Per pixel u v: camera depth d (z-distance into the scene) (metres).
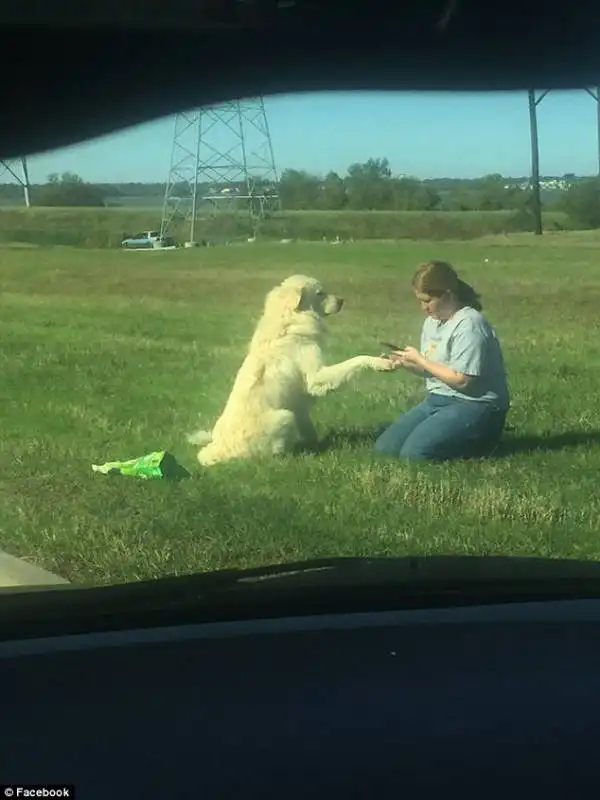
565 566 3.84
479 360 7.14
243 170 42.28
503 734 2.73
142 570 5.46
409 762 2.60
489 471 7.08
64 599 3.51
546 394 9.55
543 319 14.98
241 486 6.86
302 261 24.83
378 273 21.84
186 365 11.77
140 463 7.17
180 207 41.38
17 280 22.50
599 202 35.00
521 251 25.92
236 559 5.62
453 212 39.00
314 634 3.27
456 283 7.26
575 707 2.87
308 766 2.57
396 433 7.48
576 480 6.94
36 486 6.96
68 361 12.08
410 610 3.50
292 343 7.48
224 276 22.53
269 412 7.42
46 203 46.28
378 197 42.84
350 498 6.57
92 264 25.92
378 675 2.99
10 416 9.14
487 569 3.78
